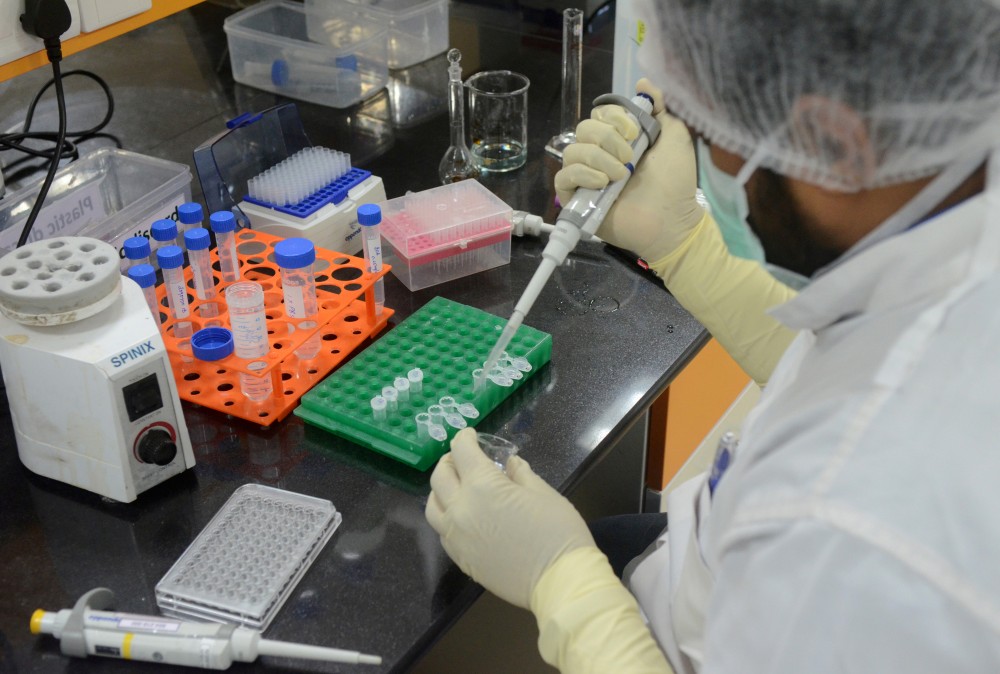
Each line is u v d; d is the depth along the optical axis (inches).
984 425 25.7
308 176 63.2
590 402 51.4
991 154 27.8
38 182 62.8
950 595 24.6
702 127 32.2
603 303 59.1
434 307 57.3
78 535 43.9
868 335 30.0
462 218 61.4
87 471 45.4
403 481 46.8
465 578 41.5
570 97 76.2
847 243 31.0
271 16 86.7
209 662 36.9
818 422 28.6
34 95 82.2
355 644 38.5
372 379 51.2
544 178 72.6
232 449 48.8
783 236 32.6
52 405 44.0
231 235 55.1
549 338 53.5
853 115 28.0
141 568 42.2
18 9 55.7
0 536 43.8
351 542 43.4
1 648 38.4
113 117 79.3
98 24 60.2
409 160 74.5
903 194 29.2
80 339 43.2
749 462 30.8
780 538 27.3
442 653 49.7
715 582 31.6
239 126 63.5
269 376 51.3
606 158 46.5
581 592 37.2
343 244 63.6
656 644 37.6
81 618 37.9
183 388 51.9
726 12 28.5
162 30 95.6
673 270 51.5
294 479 46.9
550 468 47.2
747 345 50.8
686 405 75.5
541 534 39.2
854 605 25.6
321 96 82.7
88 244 46.1
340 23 84.7
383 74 84.2
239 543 42.5
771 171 31.0
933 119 27.2
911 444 26.1
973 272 28.2
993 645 24.2
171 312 54.4
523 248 64.6
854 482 26.3
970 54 26.3
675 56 31.4
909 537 25.1
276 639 38.7
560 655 36.9
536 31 97.0
